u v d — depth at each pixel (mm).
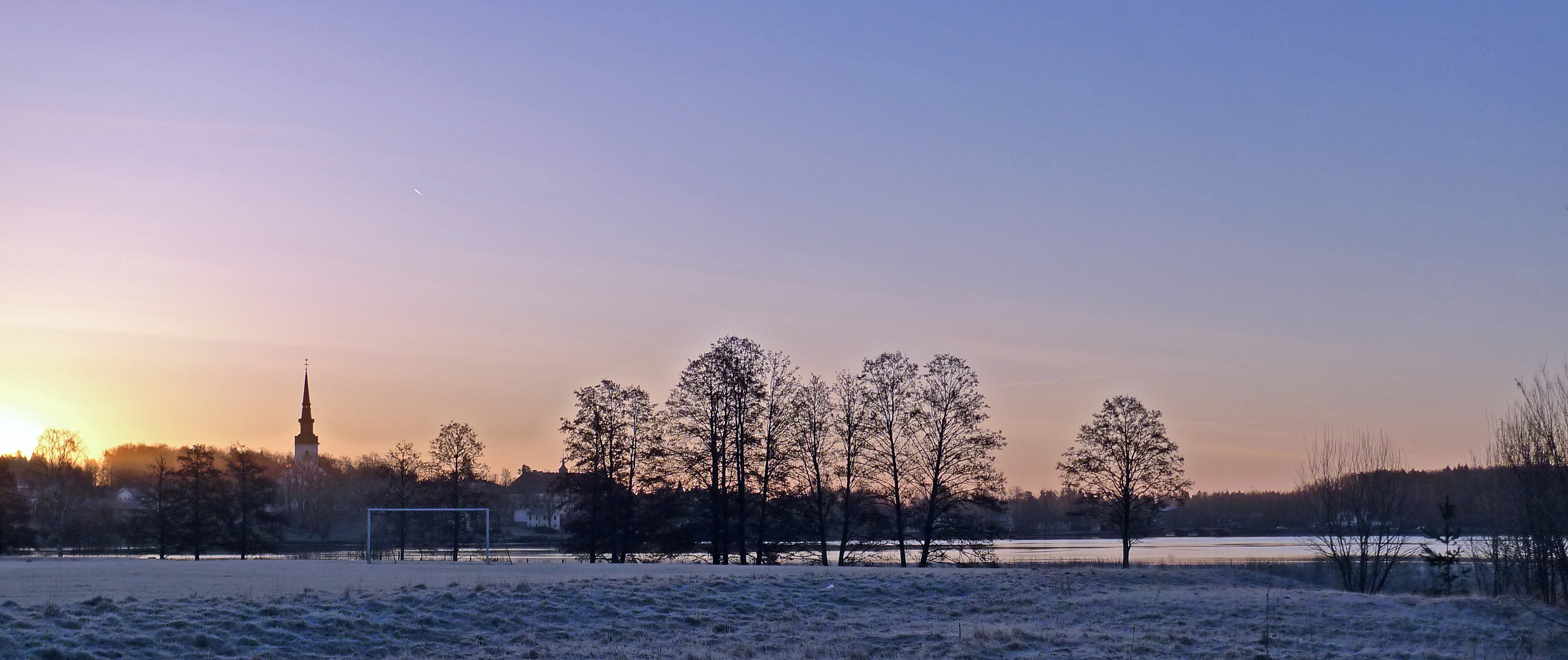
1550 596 40125
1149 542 119375
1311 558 69188
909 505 62812
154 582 35406
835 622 31969
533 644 27406
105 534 90125
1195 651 27625
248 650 24562
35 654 21969
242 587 33531
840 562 63469
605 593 33781
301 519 122812
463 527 70875
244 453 79000
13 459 127000
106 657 22641
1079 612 35031
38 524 90875
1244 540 127750
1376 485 55438
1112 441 63688
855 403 64062
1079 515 65062
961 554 62719
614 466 65312
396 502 72250
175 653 23688
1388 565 54594
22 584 34094
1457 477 59312
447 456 71375
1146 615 34156
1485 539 50156
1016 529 107438
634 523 64062
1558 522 39375
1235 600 37938
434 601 30797
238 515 77750
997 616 33938
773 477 63000
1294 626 32031
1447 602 36469
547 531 112188
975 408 62594
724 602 33969
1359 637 30500
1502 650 28672
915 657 26844
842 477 63688
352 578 38438
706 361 64375
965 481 61906
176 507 76062
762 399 64062
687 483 63812
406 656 25375
